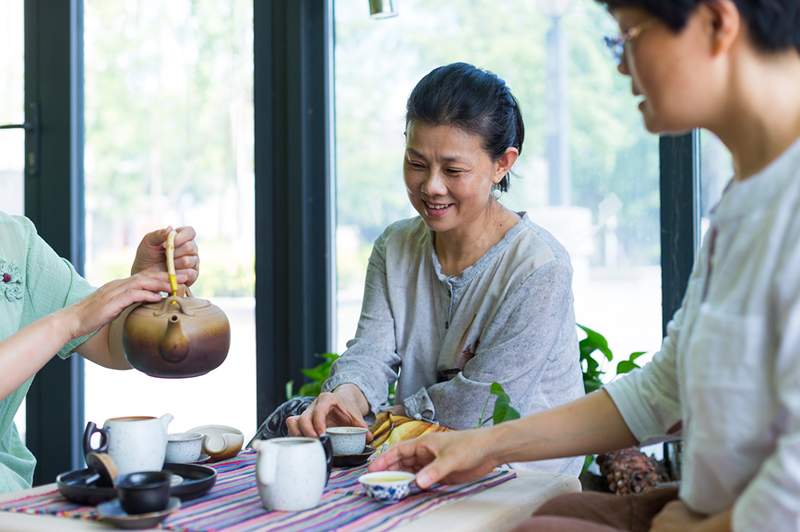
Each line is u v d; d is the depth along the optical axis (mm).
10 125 3354
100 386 3350
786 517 966
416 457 1463
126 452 1407
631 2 1112
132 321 1580
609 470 1984
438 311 2139
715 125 1143
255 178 3094
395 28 2928
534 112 2764
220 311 1635
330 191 3047
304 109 3020
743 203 1098
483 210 2074
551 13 2730
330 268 3057
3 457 1889
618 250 2682
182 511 1306
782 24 1069
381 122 2957
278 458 1309
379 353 2146
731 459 1080
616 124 2666
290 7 3016
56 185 3324
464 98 1921
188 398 3240
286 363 3088
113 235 3318
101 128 3318
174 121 3225
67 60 3299
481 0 2811
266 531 1205
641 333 2660
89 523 1252
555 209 2754
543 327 1982
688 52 1096
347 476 1570
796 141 1077
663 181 2594
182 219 3230
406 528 1250
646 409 1379
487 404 1952
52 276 1997
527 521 1145
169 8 3227
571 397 2102
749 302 1061
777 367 1028
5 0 3391
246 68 3125
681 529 1131
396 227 2258
